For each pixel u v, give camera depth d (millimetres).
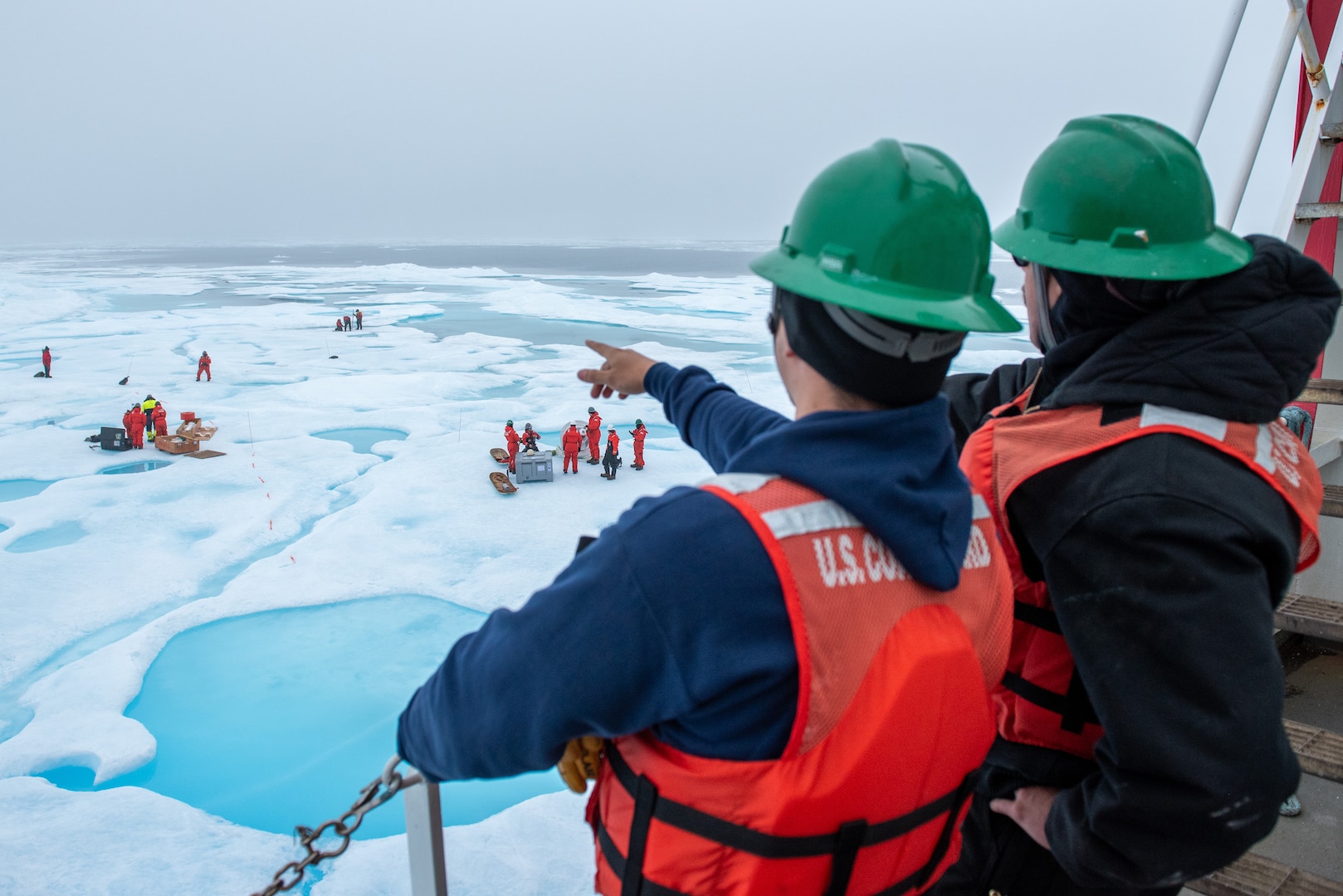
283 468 33875
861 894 1820
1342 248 4953
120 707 16078
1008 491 2328
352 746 15008
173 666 17859
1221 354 2092
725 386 2750
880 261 1765
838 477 1662
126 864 11711
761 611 1575
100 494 29766
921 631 1690
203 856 11938
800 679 1558
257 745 15023
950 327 1655
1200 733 1878
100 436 36938
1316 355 2152
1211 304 2150
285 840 12477
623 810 1867
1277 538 2021
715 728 1653
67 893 11133
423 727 1989
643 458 33562
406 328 90688
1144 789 1959
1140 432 2113
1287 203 4164
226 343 75312
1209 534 1921
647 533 1657
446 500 29016
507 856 11531
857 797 1635
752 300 139000
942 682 1700
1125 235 2230
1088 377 2289
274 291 151250
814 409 1905
